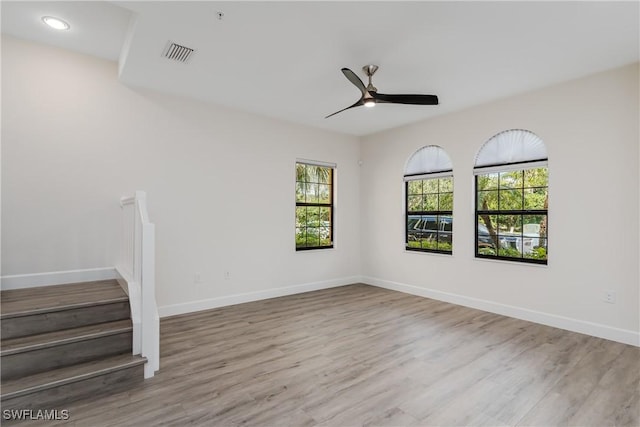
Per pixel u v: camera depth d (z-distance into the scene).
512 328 3.61
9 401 1.93
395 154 5.51
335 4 2.27
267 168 4.88
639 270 3.13
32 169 3.18
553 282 3.68
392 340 3.27
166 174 3.97
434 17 2.42
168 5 2.28
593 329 3.38
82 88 3.44
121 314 2.72
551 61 3.12
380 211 5.77
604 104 3.34
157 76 3.50
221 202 4.41
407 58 3.06
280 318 3.95
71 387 2.12
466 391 2.32
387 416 2.03
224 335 3.38
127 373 2.34
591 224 3.42
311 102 4.30
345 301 4.75
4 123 3.05
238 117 4.58
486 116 4.27
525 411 2.08
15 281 3.09
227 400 2.19
